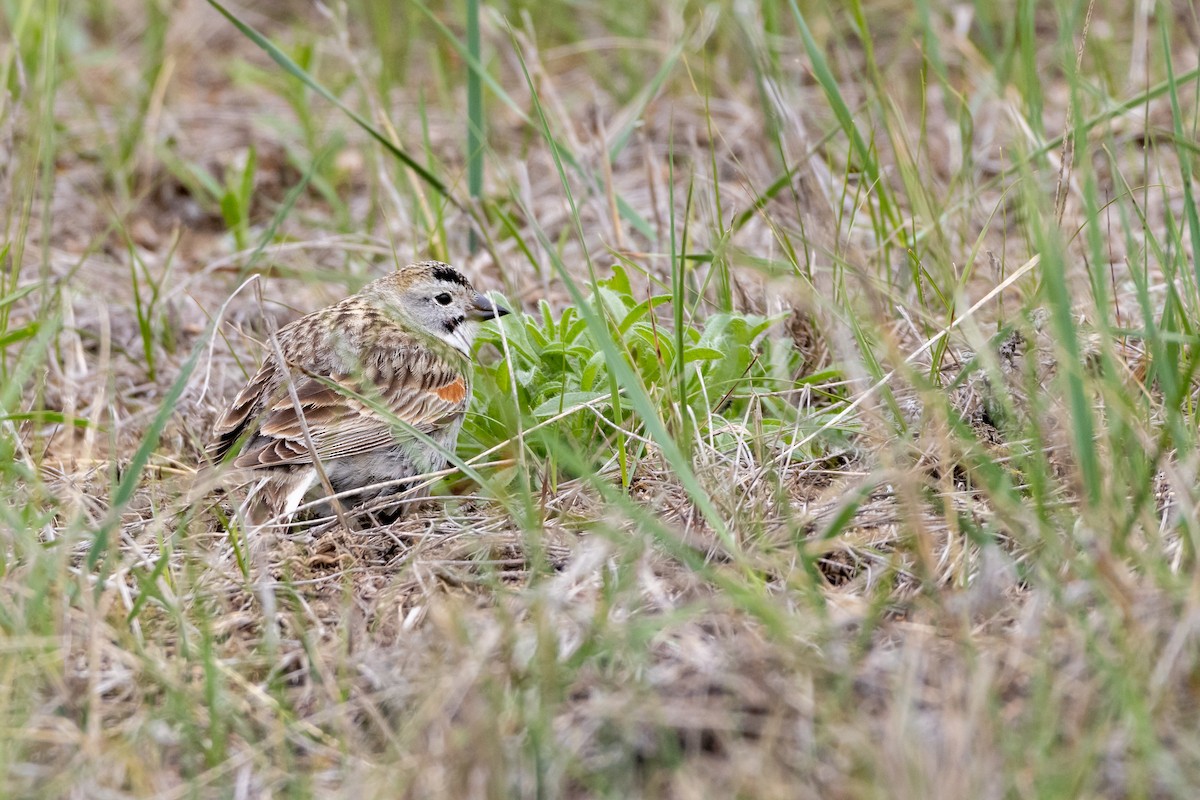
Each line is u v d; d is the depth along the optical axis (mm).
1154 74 17031
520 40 19469
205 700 8070
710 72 18562
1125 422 8789
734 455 10586
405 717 7684
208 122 19438
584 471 8977
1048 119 16797
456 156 17875
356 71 16859
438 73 18453
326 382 10359
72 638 8547
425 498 10477
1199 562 7848
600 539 8789
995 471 8992
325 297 14789
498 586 8656
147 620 8859
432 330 12227
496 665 7875
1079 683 7230
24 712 7797
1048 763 6754
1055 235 8969
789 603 8508
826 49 19453
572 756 7137
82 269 15695
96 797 7344
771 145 15797
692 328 11992
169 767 7652
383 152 16625
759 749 7020
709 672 7652
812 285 11367
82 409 13086
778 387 11750
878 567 9000
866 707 7395
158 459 11805
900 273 12992
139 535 10250
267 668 8453
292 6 22875
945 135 17406
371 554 10086
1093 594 7965
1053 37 19391
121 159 17516
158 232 17172
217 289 15523
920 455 10039
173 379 13719
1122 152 15898
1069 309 8500
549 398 11539
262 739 7871
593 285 10422
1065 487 9461
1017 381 10352
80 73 20266
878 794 6629
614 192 15016
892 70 17922
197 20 22172
